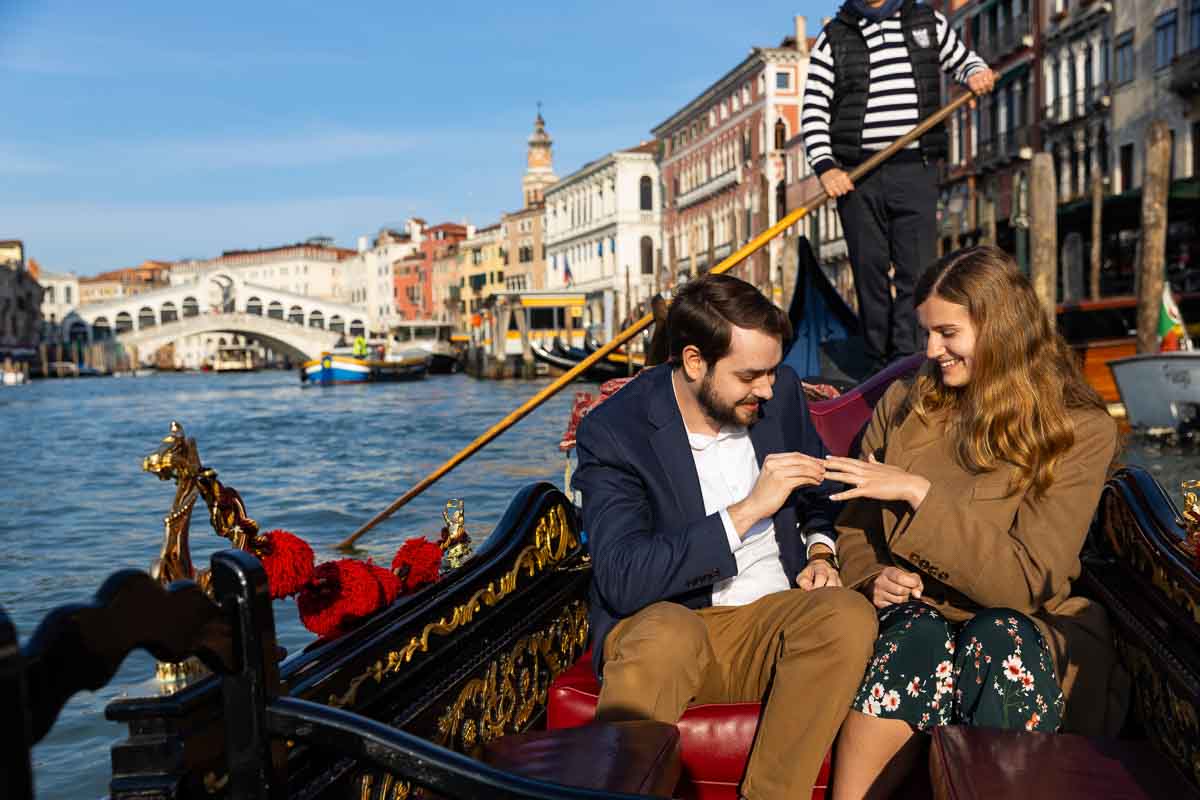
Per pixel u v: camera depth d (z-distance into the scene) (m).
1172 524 2.29
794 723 2.20
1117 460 2.72
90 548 9.26
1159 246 14.52
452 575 2.34
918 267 4.76
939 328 2.45
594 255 63.97
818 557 2.67
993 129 34.06
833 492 2.77
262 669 1.47
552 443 17.83
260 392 45.03
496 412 28.14
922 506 2.38
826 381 4.27
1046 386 2.41
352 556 8.24
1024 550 2.34
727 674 2.42
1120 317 15.80
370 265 107.06
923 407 2.61
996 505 2.41
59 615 1.15
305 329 76.00
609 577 2.39
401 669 2.00
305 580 1.85
